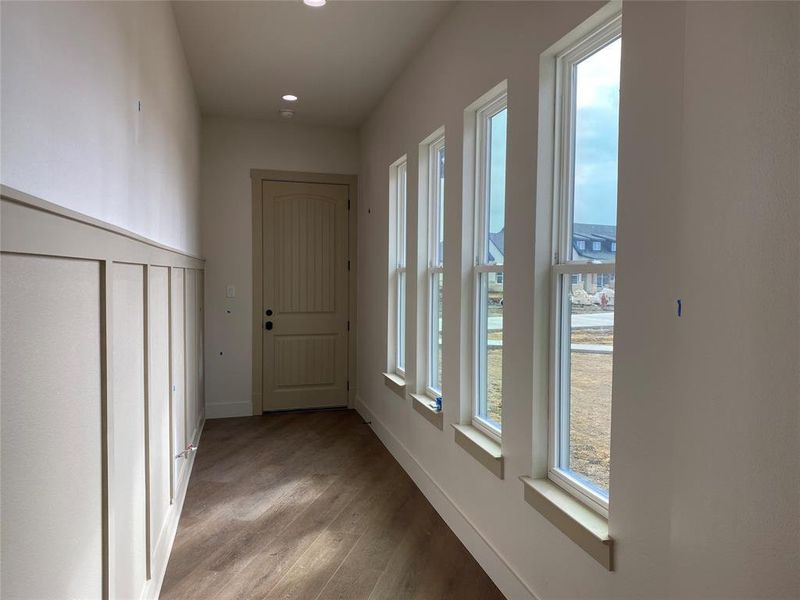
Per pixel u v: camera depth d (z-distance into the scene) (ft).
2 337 2.47
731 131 3.40
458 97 9.00
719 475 3.49
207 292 16.16
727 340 3.42
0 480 2.46
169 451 8.42
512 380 7.13
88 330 3.81
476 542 8.16
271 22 9.95
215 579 7.58
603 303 5.66
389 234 13.55
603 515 5.58
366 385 16.21
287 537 8.86
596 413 5.83
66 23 3.45
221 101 14.57
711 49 3.58
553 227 6.51
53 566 3.11
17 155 2.67
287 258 16.80
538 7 6.44
